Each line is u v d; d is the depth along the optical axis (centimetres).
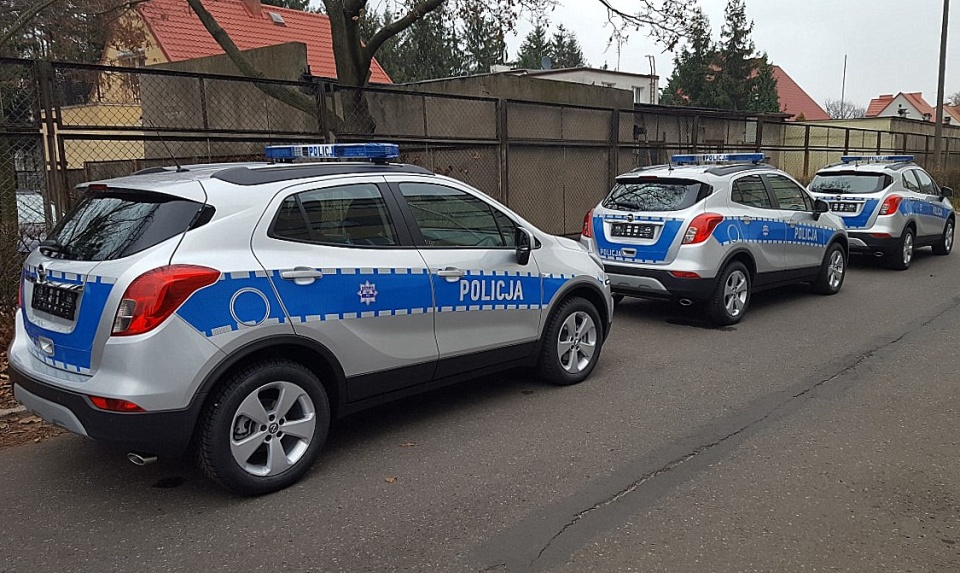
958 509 372
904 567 320
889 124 2888
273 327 379
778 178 873
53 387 365
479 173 1135
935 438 464
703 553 331
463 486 401
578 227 1345
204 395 359
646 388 574
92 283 357
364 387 433
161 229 363
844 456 438
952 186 2338
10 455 451
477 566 321
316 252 405
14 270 644
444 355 473
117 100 1290
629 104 1759
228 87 1356
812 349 688
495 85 1502
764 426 489
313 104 1061
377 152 477
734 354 673
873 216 1130
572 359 580
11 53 1545
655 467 424
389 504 380
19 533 355
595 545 338
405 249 452
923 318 813
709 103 4831
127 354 342
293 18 2506
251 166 415
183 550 337
